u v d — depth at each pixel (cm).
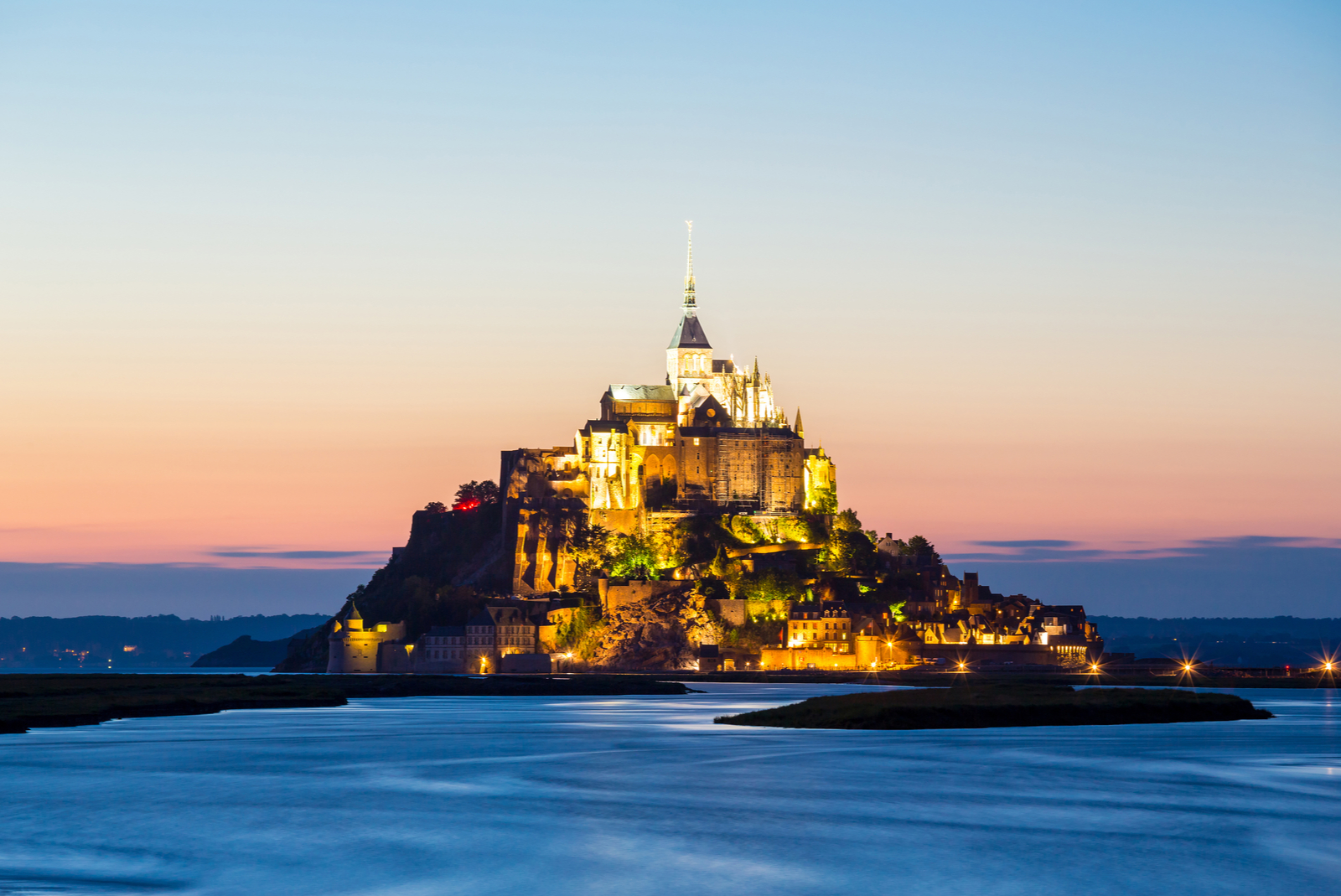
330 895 13825
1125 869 14988
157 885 14250
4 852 15950
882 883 14312
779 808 19012
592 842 16475
